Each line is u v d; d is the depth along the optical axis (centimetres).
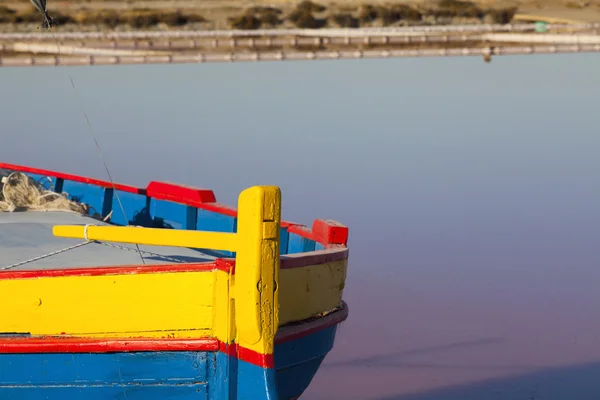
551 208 2028
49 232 790
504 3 5538
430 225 1858
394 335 1219
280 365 610
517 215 1950
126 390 555
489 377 1075
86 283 554
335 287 664
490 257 1623
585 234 1808
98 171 2227
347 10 5616
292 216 1900
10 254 691
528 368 1102
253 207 509
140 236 553
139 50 4269
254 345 524
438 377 1066
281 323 595
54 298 557
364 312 1320
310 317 630
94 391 556
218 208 888
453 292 1427
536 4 5497
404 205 2020
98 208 1037
